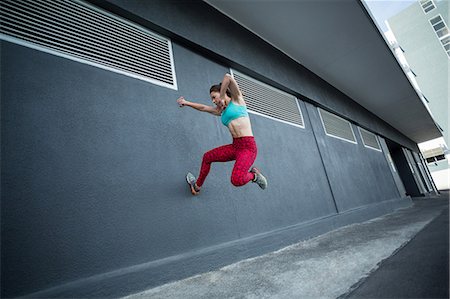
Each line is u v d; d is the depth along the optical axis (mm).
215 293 1591
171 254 2141
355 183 5922
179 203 2381
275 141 3979
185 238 2297
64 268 1579
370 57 5836
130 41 2613
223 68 3689
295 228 3379
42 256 1518
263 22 4289
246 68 3939
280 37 4742
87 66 2164
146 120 2420
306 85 5617
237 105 2078
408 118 11023
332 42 5105
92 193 1856
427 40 23625
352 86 7211
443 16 22688
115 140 2125
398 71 6648
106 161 2012
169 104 2701
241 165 1967
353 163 6336
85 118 1996
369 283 1412
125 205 2010
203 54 3432
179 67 3010
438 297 1085
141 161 2238
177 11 3133
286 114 4660
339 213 4652
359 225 4430
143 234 2033
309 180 4324
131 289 1763
